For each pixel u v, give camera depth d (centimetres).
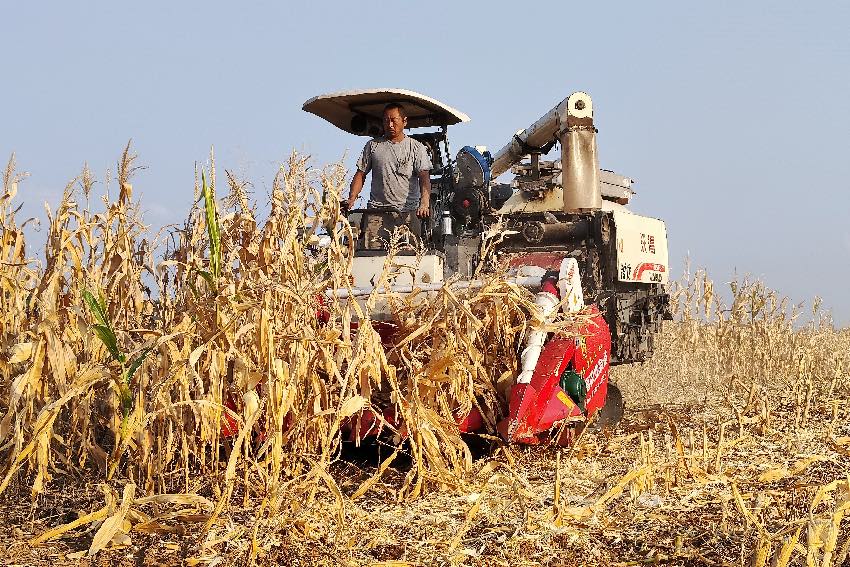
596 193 996
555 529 393
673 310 1065
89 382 419
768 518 400
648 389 992
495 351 554
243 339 453
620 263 966
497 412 546
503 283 537
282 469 457
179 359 427
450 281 517
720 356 986
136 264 519
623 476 473
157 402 432
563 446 571
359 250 738
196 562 362
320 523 404
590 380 608
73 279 480
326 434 463
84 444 461
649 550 372
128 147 494
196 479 456
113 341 423
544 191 1076
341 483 488
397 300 538
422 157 810
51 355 433
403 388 505
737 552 360
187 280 472
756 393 779
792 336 970
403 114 822
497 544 381
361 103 873
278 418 412
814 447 580
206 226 498
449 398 532
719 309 990
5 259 489
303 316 472
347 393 481
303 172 486
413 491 457
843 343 1036
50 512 436
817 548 296
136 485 455
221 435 475
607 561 363
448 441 484
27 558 372
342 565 358
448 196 988
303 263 485
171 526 389
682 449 495
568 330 560
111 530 371
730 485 459
